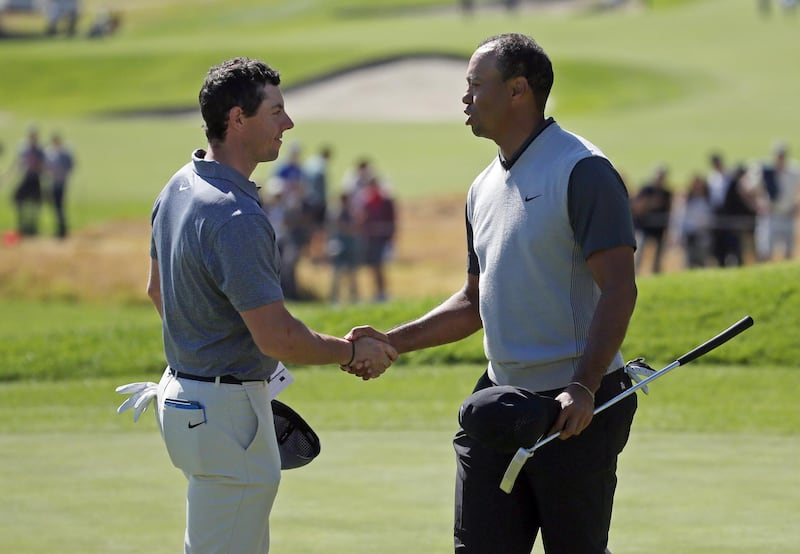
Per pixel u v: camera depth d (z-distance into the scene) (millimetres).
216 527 15336
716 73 160000
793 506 22938
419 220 87250
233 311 15055
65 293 69125
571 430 14578
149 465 27312
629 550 20109
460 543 16000
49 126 147125
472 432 14648
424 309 43750
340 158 118250
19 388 38188
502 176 15867
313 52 179500
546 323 15547
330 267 71812
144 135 138500
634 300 14922
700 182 67625
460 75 168125
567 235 15250
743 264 66500
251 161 15359
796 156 106875
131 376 40344
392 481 25328
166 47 197125
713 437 29281
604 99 150750
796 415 31547
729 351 38000
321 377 38312
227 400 15086
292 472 26203
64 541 21031
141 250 77562
